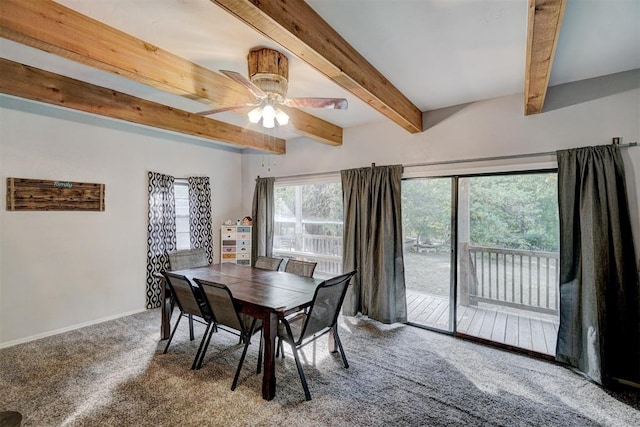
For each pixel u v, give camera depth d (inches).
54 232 139.4
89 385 97.3
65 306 142.6
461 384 99.2
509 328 132.0
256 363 112.2
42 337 134.2
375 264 154.9
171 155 186.9
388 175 151.8
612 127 104.5
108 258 157.5
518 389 96.7
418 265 153.3
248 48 89.4
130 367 108.3
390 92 111.8
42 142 135.9
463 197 139.9
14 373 104.3
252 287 114.3
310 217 200.7
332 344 119.8
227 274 136.0
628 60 95.7
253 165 223.5
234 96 111.7
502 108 125.5
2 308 125.6
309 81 111.3
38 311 134.6
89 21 75.0
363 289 159.5
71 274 144.6
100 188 154.3
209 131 157.8
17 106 129.1
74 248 145.6
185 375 103.3
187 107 142.1
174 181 188.1
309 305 97.3
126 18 75.2
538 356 117.4
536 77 84.6
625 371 99.4
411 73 104.7
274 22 60.6
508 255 131.6
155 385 97.4
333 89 118.8
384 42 85.3
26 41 67.4
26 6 65.8
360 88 93.0
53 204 138.9
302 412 85.1
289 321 109.0
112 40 79.0
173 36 83.1
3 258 126.0
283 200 214.8
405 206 157.0
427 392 94.7
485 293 137.7
